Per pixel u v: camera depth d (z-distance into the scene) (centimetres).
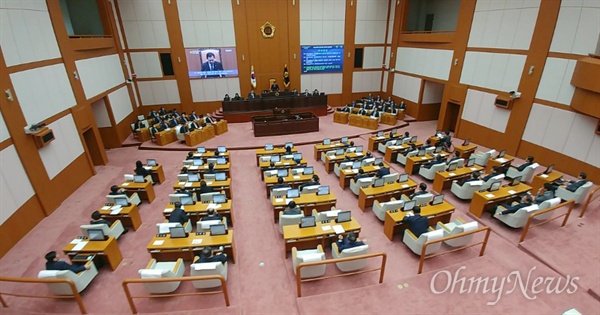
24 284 766
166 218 955
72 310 686
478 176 1195
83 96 1399
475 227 799
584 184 992
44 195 1070
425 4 2341
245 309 679
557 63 1262
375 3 2341
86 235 841
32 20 1106
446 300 657
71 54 1340
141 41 2061
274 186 1164
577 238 861
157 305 688
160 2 2019
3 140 930
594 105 1080
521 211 872
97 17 1842
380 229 965
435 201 955
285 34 2306
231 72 2308
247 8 2181
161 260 797
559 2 1221
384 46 2489
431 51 1986
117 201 976
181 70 2194
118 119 1778
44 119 1118
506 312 624
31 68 1078
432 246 775
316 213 937
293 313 667
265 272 793
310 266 712
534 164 1209
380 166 1274
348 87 2558
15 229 937
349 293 680
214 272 688
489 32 1557
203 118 2111
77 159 1302
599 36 1105
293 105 2245
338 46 2417
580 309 638
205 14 2120
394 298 664
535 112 1381
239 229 986
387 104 2256
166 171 1441
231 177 1377
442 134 1669
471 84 1706
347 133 1933
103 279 777
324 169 1433
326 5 2281
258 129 1864
